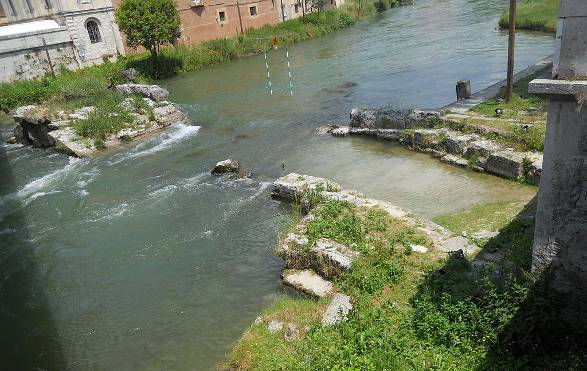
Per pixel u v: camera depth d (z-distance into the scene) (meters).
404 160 13.59
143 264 10.55
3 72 31.77
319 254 8.75
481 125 13.23
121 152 18.53
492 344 5.80
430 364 5.80
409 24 41.16
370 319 6.76
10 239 12.68
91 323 8.93
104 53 36.78
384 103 19.48
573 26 5.07
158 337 8.25
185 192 13.88
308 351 6.51
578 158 5.36
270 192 12.95
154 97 25.03
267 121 19.69
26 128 21.34
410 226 9.27
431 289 7.21
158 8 33.44
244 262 9.95
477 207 10.12
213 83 29.62
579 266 5.72
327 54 33.56
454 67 23.48
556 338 5.79
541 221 5.85
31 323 9.20
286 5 49.16
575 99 5.09
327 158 14.67
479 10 41.22
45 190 15.71
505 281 6.50
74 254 11.45
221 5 42.59
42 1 35.25
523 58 22.94
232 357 7.23
